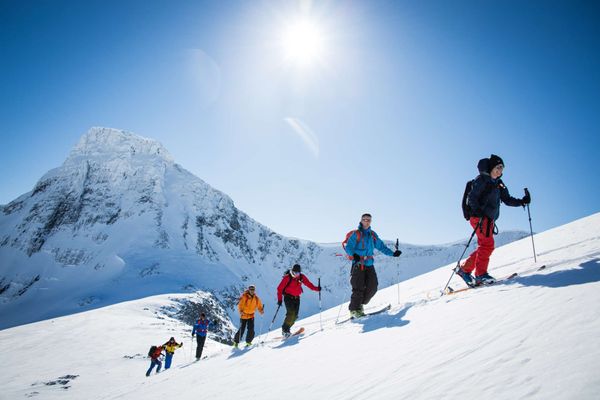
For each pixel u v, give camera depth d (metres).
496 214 5.64
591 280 3.52
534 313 3.18
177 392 5.99
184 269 109.50
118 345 26.05
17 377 18.39
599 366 1.83
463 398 2.17
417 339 3.98
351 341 5.11
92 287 94.19
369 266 7.12
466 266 5.86
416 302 6.08
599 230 8.28
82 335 29.16
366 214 7.17
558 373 1.96
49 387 16.41
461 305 4.61
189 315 51.56
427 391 2.51
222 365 6.97
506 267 6.87
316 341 5.99
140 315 42.47
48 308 85.06
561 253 6.11
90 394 15.18
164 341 27.88
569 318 2.70
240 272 146.50
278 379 4.54
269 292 148.12
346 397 3.12
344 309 11.61
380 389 2.96
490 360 2.57
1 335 31.19
